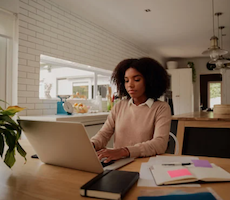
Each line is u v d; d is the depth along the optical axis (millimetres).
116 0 3041
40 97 2957
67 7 3223
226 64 5895
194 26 4105
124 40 4863
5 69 2494
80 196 572
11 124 782
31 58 2695
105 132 1435
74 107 3225
